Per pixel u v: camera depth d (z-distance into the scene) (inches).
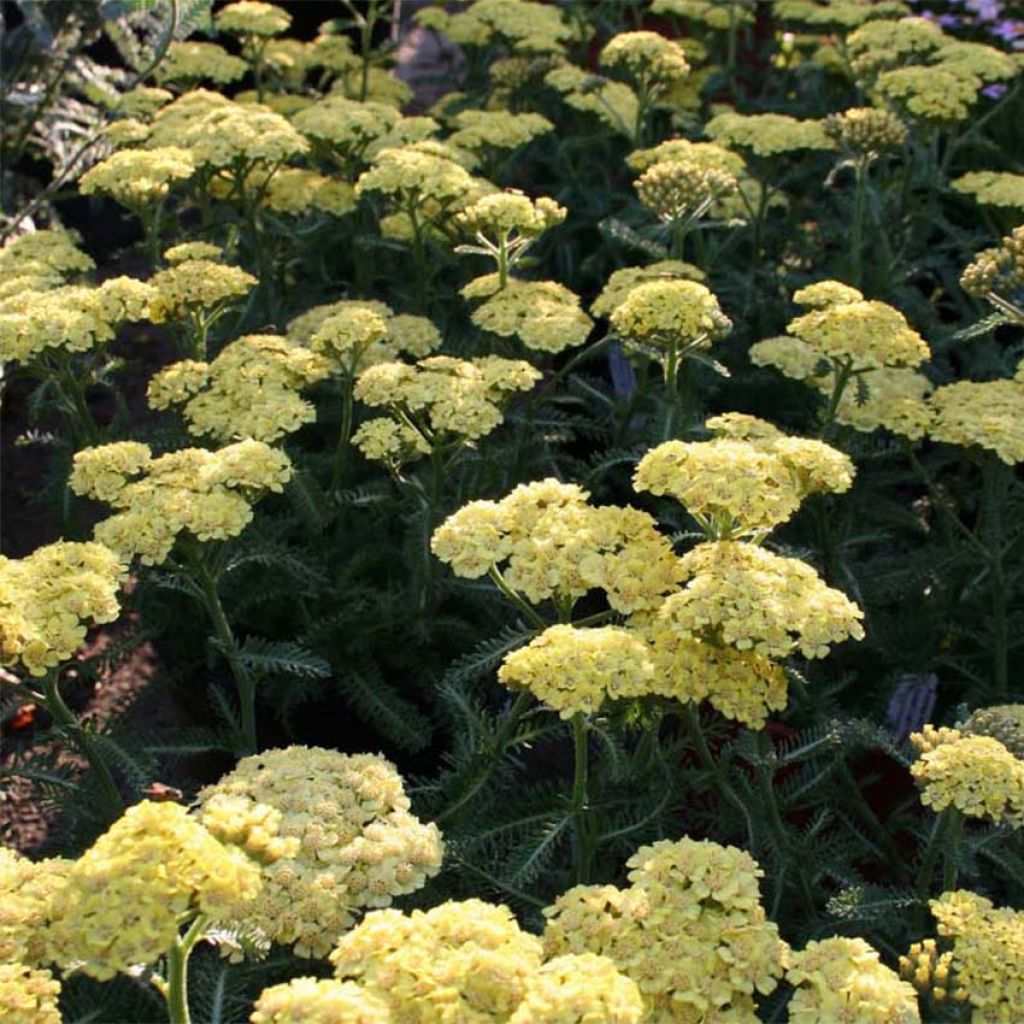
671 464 24.6
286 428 29.9
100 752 26.2
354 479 37.3
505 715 27.8
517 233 41.9
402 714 32.3
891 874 28.0
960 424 31.0
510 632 27.3
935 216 44.4
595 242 51.6
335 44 53.9
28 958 19.4
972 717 24.8
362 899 21.3
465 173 37.8
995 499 31.7
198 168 39.2
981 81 47.6
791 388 41.4
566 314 34.4
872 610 33.6
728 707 23.2
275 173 40.6
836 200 47.9
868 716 29.6
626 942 19.5
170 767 32.2
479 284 36.3
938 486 38.3
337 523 35.3
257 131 38.7
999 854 24.4
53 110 51.5
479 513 25.2
